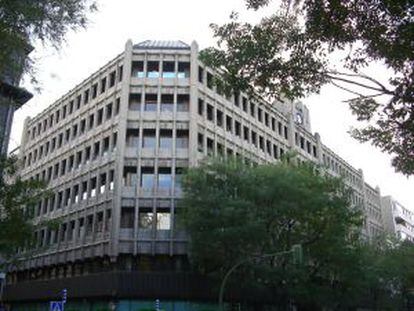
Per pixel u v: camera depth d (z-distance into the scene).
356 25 8.79
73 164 44.97
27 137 54.50
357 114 11.97
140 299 35.66
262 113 49.84
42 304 42.66
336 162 65.50
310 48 9.57
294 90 10.07
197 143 40.28
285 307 37.06
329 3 8.66
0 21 9.55
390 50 8.81
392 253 48.97
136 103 41.66
